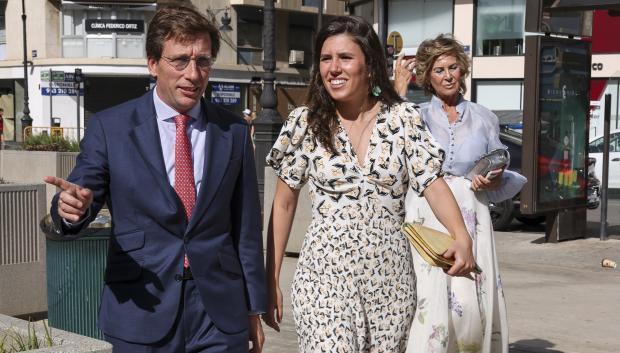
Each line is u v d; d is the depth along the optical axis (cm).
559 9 1104
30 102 3997
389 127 349
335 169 347
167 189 314
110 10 3891
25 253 702
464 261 328
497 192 493
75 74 3628
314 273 350
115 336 316
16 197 695
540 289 869
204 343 320
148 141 317
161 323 312
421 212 460
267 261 371
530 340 666
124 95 3988
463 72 490
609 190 1994
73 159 1612
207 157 323
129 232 317
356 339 346
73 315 523
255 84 3966
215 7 3953
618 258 1052
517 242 1184
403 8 2578
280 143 357
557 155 1145
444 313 449
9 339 369
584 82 1180
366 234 346
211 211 321
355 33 344
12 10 4025
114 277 318
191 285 318
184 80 315
